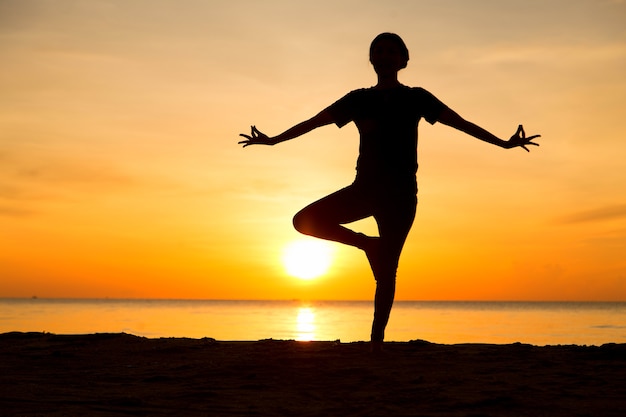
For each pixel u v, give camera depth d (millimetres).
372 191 4449
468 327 71562
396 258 4637
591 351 5121
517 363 4512
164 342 5844
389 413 2961
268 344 5664
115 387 3684
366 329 63000
